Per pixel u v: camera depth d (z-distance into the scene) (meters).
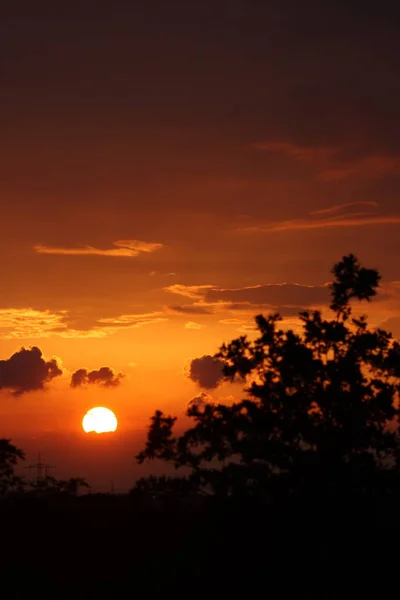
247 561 36.88
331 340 38.44
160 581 37.69
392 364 38.75
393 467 37.16
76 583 38.28
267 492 37.25
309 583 35.41
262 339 39.22
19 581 38.91
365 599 34.38
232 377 39.59
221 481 37.53
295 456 36.97
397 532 36.00
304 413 37.75
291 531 36.38
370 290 39.09
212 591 36.09
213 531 38.56
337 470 36.31
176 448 39.69
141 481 38.97
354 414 37.38
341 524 36.06
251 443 37.56
